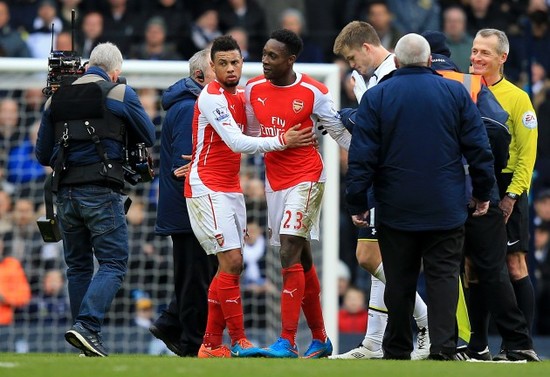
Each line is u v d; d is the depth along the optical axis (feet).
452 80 90.38
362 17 176.14
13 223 154.71
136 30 174.19
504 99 101.04
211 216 94.27
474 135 89.15
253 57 175.22
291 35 92.53
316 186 93.86
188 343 104.73
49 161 99.96
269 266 144.87
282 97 93.30
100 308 94.79
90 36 173.68
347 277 160.25
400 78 89.86
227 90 93.86
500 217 95.71
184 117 103.60
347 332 151.94
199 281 104.53
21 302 150.61
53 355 97.86
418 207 88.99
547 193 158.30
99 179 96.48
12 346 148.05
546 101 164.35
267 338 144.97
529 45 150.30
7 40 174.29
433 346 89.15
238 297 95.09
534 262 132.46
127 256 98.02
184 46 174.29
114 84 97.81
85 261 99.40
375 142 89.56
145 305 149.07
